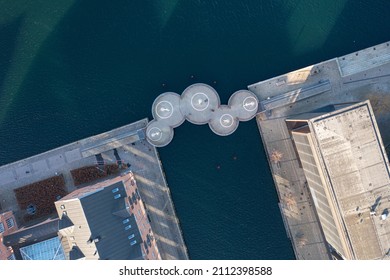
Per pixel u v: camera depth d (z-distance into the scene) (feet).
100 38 292.20
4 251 255.09
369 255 250.16
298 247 305.53
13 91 294.05
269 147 297.74
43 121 295.28
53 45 292.20
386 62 294.66
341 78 293.84
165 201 300.81
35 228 260.21
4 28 290.76
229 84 294.25
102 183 272.31
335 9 294.46
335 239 271.90
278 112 295.69
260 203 304.30
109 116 294.46
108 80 293.64
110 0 291.17
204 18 291.79
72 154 294.87
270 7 292.61
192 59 292.81
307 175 285.23
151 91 293.64
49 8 290.56
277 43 294.05
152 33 291.58
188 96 290.97
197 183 301.63
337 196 247.29
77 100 294.25
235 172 302.04
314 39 294.87
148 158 296.92
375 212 248.32
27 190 295.48
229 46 293.02
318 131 245.24
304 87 293.02
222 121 293.64
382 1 296.51
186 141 297.53
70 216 244.63
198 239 306.76
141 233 263.08
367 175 248.11
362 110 246.06
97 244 240.94
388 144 298.15
